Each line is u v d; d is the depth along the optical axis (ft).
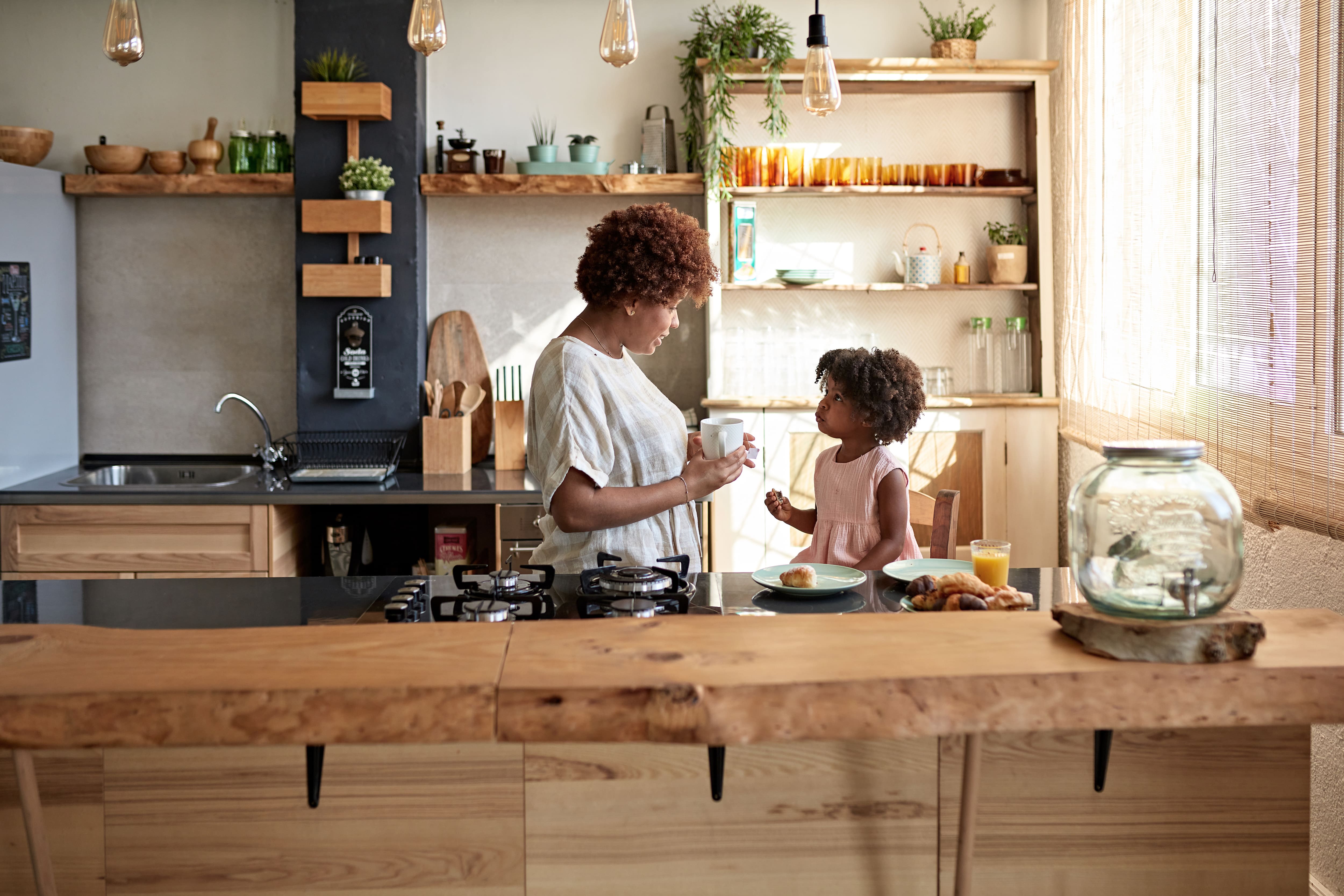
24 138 12.44
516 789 4.61
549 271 13.58
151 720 3.58
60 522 11.21
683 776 4.60
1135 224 10.46
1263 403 7.93
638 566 6.28
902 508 7.56
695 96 13.07
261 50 13.23
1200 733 4.71
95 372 13.53
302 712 3.59
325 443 12.83
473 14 13.34
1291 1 7.50
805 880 4.66
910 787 4.66
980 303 13.67
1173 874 4.73
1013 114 13.38
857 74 12.59
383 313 12.77
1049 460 12.84
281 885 4.64
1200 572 3.78
